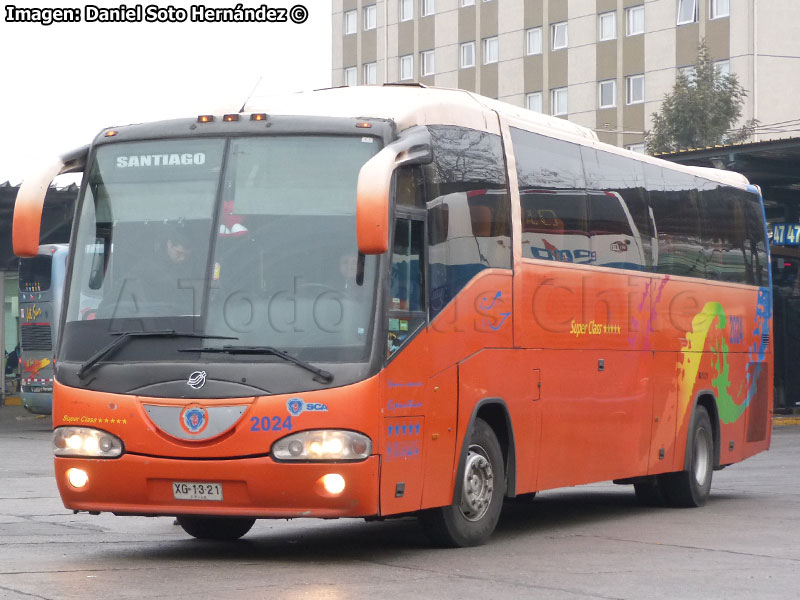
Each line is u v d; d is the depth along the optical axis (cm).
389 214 984
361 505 954
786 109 6088
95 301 1005
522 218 1184
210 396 955
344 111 1027
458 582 903
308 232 981
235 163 1004
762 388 1780
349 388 949
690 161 3256
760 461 2258
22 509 1430
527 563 1008
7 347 3850
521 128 1203
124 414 973
